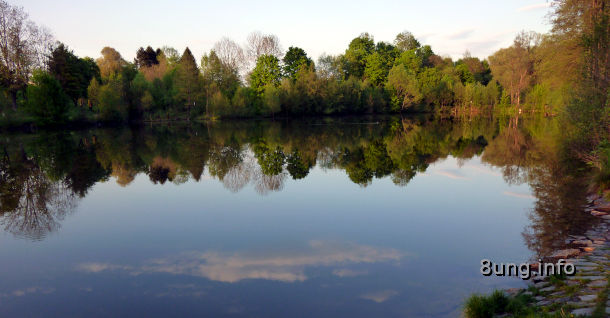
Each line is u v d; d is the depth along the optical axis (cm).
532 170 1762
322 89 6556
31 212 1210
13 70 4438
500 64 6925
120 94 5356
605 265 646
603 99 1611
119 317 580
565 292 559
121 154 2544
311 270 731
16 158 2388
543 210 1094
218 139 3531
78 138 3634
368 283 666
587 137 1712
